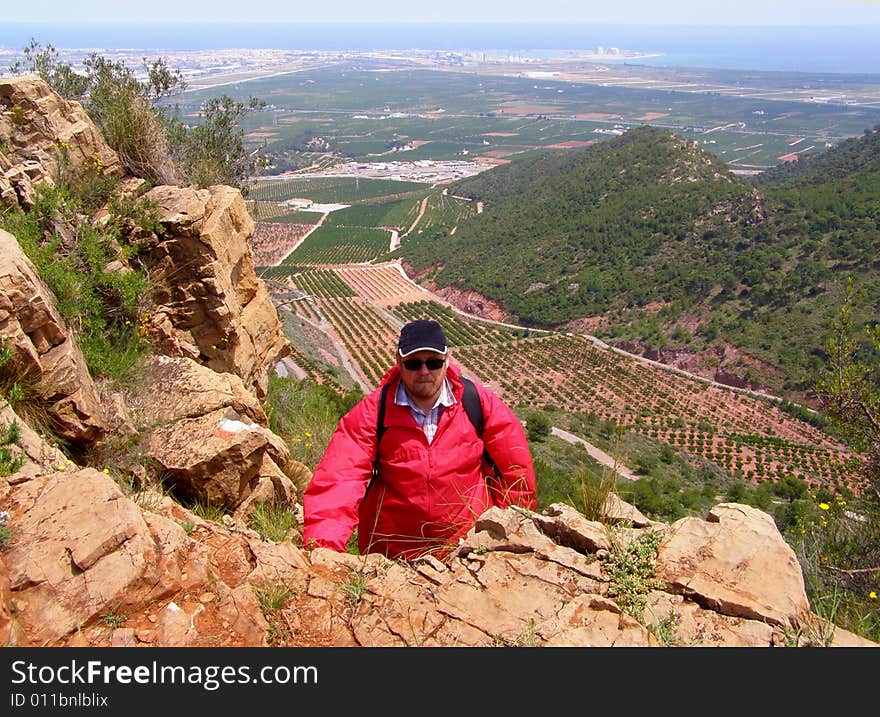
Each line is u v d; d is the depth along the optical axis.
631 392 66.94
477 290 106.44
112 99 9.52
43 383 4.46
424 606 2.92
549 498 7.79
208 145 13.43
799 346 75.00
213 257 7.09
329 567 3.18
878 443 7.70
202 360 7.22
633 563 3.17
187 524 3.37
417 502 3.82
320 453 8.55
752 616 2.88
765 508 31.86
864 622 3.65
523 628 2.81
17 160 7.00
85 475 3.16
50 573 2.70
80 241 6.35
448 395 3.87
